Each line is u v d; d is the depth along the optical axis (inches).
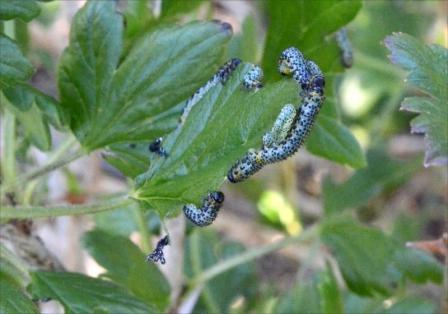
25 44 11.2
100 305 8.3
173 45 8.3
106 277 10.4
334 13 9.0
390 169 15.2
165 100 8.3
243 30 10.6
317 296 11.7
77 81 8.4
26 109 8.3
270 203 14.7
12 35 9.1
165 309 10.4
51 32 15.3
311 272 16.6
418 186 17.7
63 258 12.9
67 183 12.7
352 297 11.5
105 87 8.4
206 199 7.6
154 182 7.9
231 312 12.8
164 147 7.9
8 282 8.2
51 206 8.2
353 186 13.8
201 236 13.2
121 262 10.4
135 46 8.3
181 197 7.7
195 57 8.3
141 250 10.5
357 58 15.7
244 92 7.7
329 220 11.1
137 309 8.3
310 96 7.4
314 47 9.2
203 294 12.6
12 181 8.8
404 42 8.2
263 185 16.0
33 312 7.9
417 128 7.8
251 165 7.5
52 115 8.5
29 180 8.8
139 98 8.4
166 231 7.8
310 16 9.0
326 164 17.8
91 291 8.4
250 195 16.1
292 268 17.0
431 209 17.5
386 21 16.9
